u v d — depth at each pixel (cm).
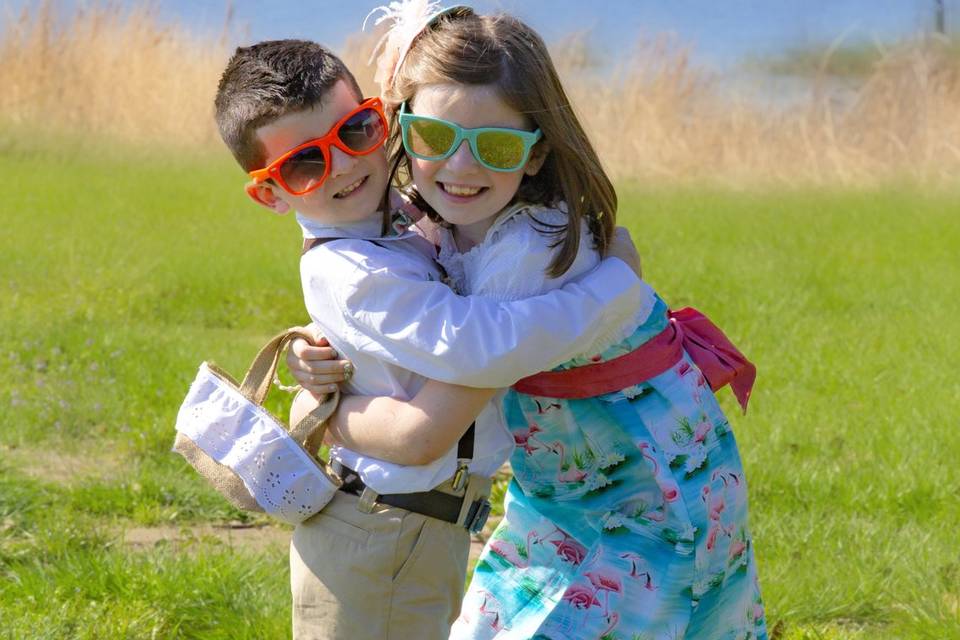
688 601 292
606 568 294
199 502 537
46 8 1902
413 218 306
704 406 306
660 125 1734
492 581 314
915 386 689
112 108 1881
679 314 327
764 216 1394
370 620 289
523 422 308
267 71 285
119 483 544
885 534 491
